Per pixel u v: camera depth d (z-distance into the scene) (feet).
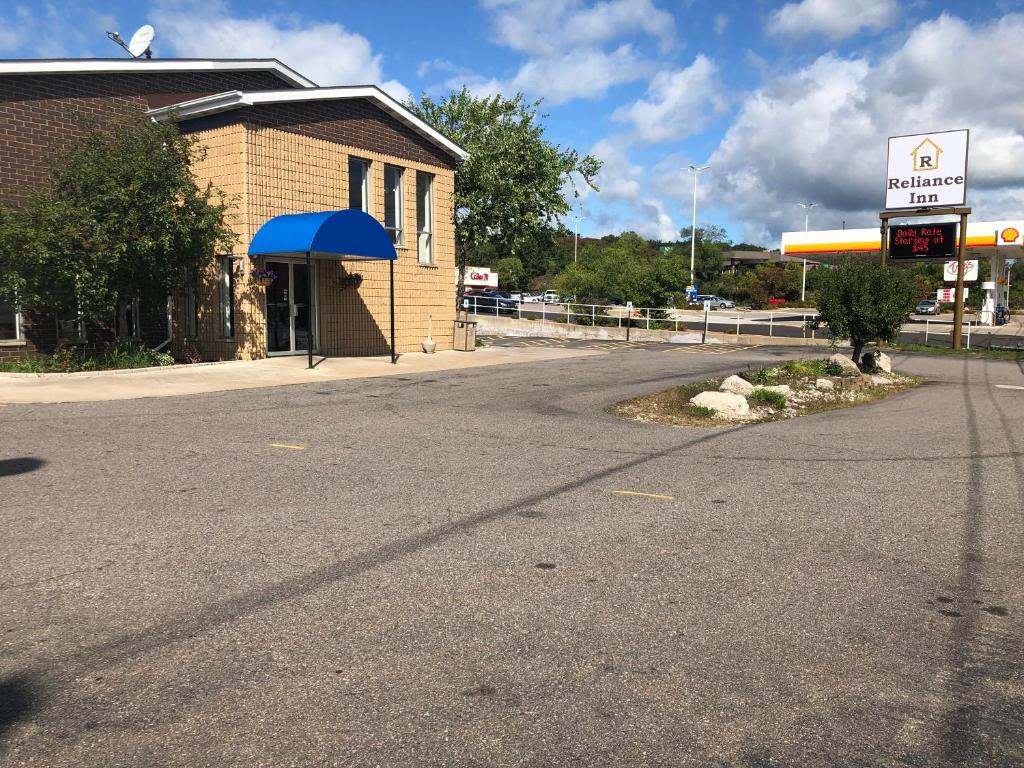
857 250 134.92
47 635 11.16
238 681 9.92
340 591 12.94
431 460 23.76
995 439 28.94
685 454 25.48
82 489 19.33
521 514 17.81
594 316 114.93
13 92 46.11
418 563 14.37
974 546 15.93
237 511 17.63
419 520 17.17
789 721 9.23
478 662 10.53
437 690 9.78
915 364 66.18
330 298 56.13
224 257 50.72
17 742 8.55
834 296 54.29
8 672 10.09
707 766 8.33
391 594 12.85
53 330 47.34
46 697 9.48
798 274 245.04
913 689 10.03
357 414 32.45
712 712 9.39
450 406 35.40
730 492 20.30
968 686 10.13
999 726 9.19
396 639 11.19
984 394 44.65
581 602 12.65
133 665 10.30
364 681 9.98
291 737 8.73
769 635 11.54
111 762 8.23
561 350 74.69
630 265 143.23
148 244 41.88
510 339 97.30
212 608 12.17
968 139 80.84
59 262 39.99
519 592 13.03
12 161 46.19
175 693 9.61
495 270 228.84
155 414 30.83
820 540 16.20
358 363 52.60
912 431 30.81
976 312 192.65
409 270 62.69
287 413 32.22
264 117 49.93
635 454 25.32
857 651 11.08
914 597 13.12
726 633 11.59
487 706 9.44
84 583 13.11
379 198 59.21
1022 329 137.08
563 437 28.30
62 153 44.50
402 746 8.59
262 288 49.67
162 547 15.03
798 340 96.27
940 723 9.25
